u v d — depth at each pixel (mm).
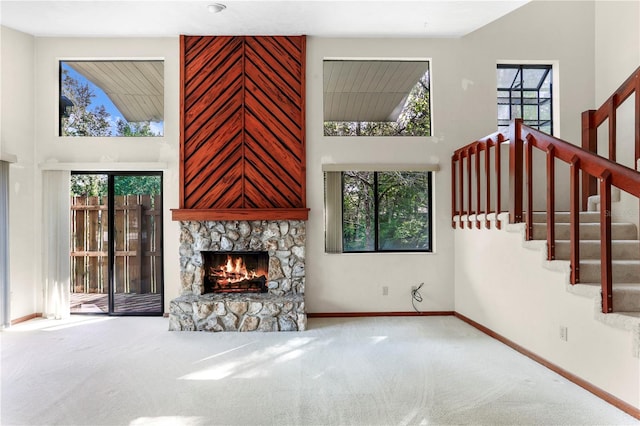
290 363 3514
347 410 2621
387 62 5543
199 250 5035
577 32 5414
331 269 5246
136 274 5391
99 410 2646
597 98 5383
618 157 4816
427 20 4824
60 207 5238
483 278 4523
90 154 5285
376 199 5457
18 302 5047
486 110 5367
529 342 3662
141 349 3918
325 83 5871
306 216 5031
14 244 5023
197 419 2516
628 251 3504
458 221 5137
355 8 4516
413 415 2553
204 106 5211
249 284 5297
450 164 5352
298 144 5242
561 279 3221
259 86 5238
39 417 2555
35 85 5305
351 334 4426
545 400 2760
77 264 5477
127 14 4648
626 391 2584
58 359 3639
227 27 4992
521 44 5395
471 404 2703
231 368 3395
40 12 4609
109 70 5484
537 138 3467
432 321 4992
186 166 5199
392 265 5281
